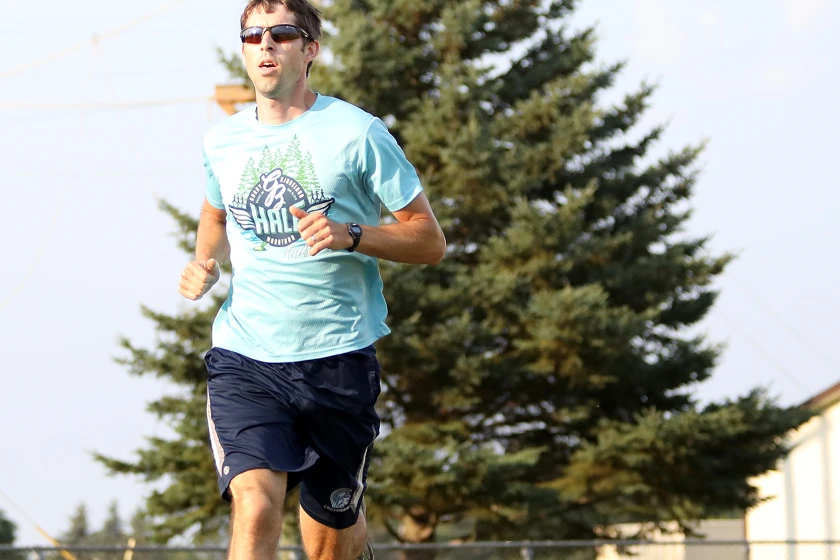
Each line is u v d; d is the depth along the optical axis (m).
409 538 68.56
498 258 70.12
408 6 74.38
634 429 67.12
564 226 68.38
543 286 71.06
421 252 12.84
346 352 12.90
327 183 12.55
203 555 39.56
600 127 79.88
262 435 12.48
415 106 73.69
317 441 13.06
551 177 74.69
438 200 70.81
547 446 72.75
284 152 12.59
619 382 71.88
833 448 88.38
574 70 81.38
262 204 12.64
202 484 69.19
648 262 73.44
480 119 72.38
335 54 70.50
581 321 65.00
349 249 12.17
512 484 64.00
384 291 64.50
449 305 68.06
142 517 70.25
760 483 95.81
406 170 12.87
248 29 12.51
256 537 11.77
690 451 65.88
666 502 71.50
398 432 66.44
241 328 13.07
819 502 89.31
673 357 73.44
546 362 67.75
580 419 72.44
